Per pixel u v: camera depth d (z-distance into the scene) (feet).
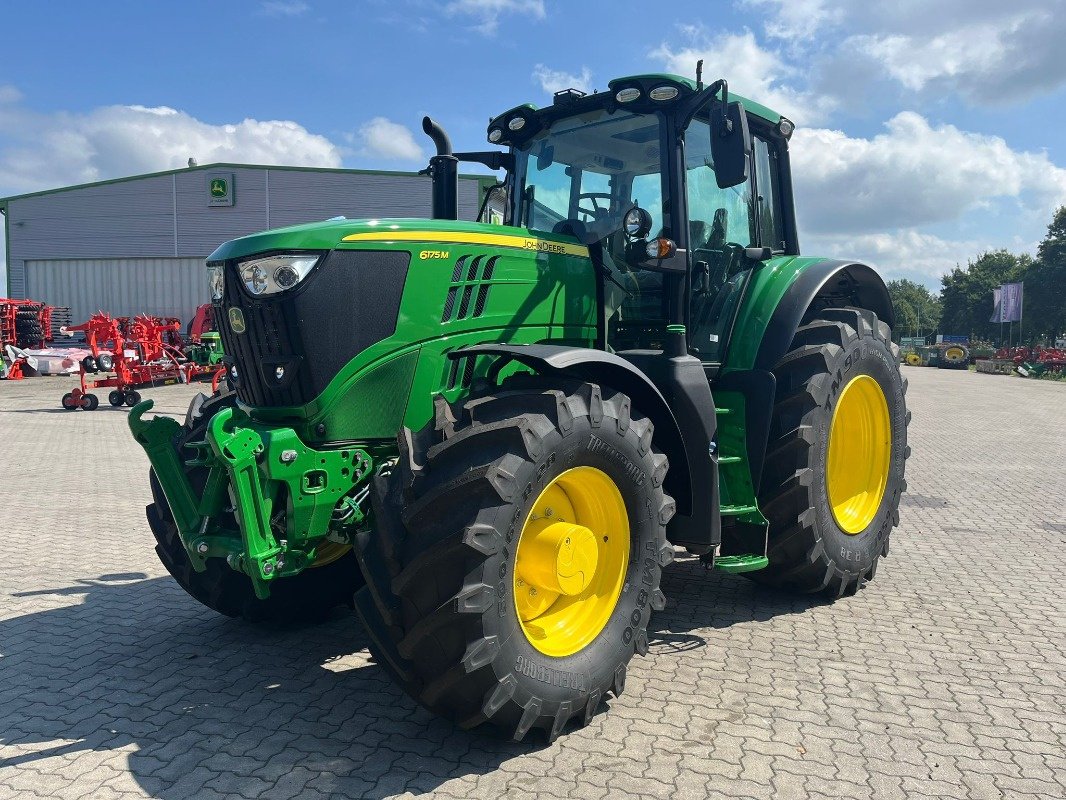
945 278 276.00
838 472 15.52
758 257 14.97
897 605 14.40
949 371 128.47
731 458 13.14
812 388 13.44
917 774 8.74
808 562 13.69
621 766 8.84
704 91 12.23
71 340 88.69
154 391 57.00
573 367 10.35
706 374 13.74
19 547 18.02
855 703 10.43
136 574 16.14
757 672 11.38
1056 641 12.67
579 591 9.85
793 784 8.51
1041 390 79.87
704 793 8.32
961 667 11.62
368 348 10.14
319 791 8.35
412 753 9.13
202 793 8.31
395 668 9.02
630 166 13.43
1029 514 22.22
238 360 10.55
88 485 25.31
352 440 10.15
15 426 39.17
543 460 9.02
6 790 8.36
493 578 8.57
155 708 10.29
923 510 22.76
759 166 15.78
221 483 10.45
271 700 10.54
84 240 89.86
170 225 87.92
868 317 15.66
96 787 8.43
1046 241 198.39
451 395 10.85
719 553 14.89
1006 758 9.11
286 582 12.77
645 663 11.69
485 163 15.62
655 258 12.10
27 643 12.55
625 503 10.27
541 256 11.87
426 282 10.57
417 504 8.67
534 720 8.99
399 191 83.35
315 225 10.19
